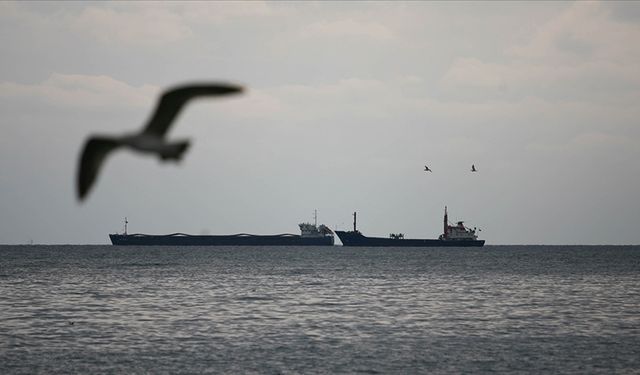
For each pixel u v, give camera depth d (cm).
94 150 2508
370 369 13625
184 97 2480
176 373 13188
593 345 16162
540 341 16662
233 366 13800
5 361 14088
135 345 15888
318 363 14125
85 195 2469
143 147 2473
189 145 2541
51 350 15225
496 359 14575
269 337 17038
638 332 18062
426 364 14088
